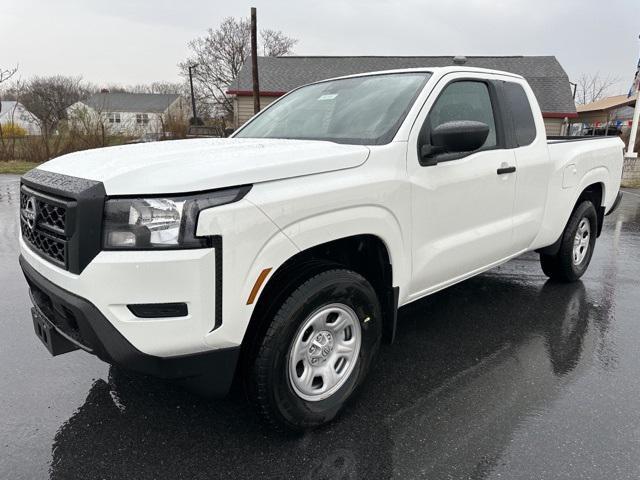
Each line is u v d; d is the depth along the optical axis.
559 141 4.59
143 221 2.04
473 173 3.38
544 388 3.09
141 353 2.10
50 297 2.34
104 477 2.31
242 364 2.42
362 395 3.00
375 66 28.36
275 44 62.78
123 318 2.07
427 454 2.47
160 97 68.88
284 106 4.01
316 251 2.77
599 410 2.86
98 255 2.07
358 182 2.62
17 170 17.33
